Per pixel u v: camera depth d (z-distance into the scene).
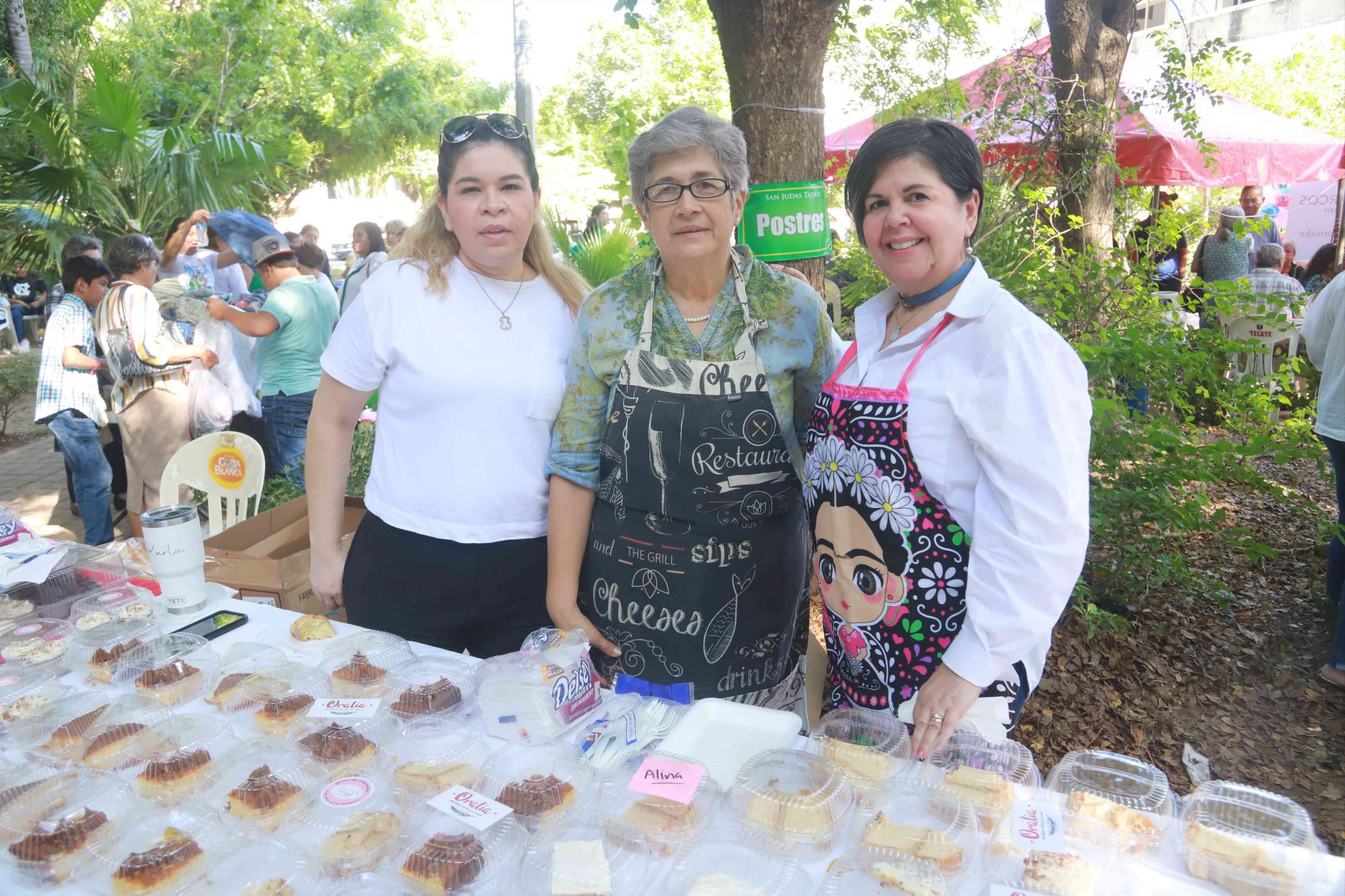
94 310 4.78
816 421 1.68
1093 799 1.20
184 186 8.84
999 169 5.12
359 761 1.38
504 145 1.90
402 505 2.02
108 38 15.59
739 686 1.92
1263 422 3.87
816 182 2.96
